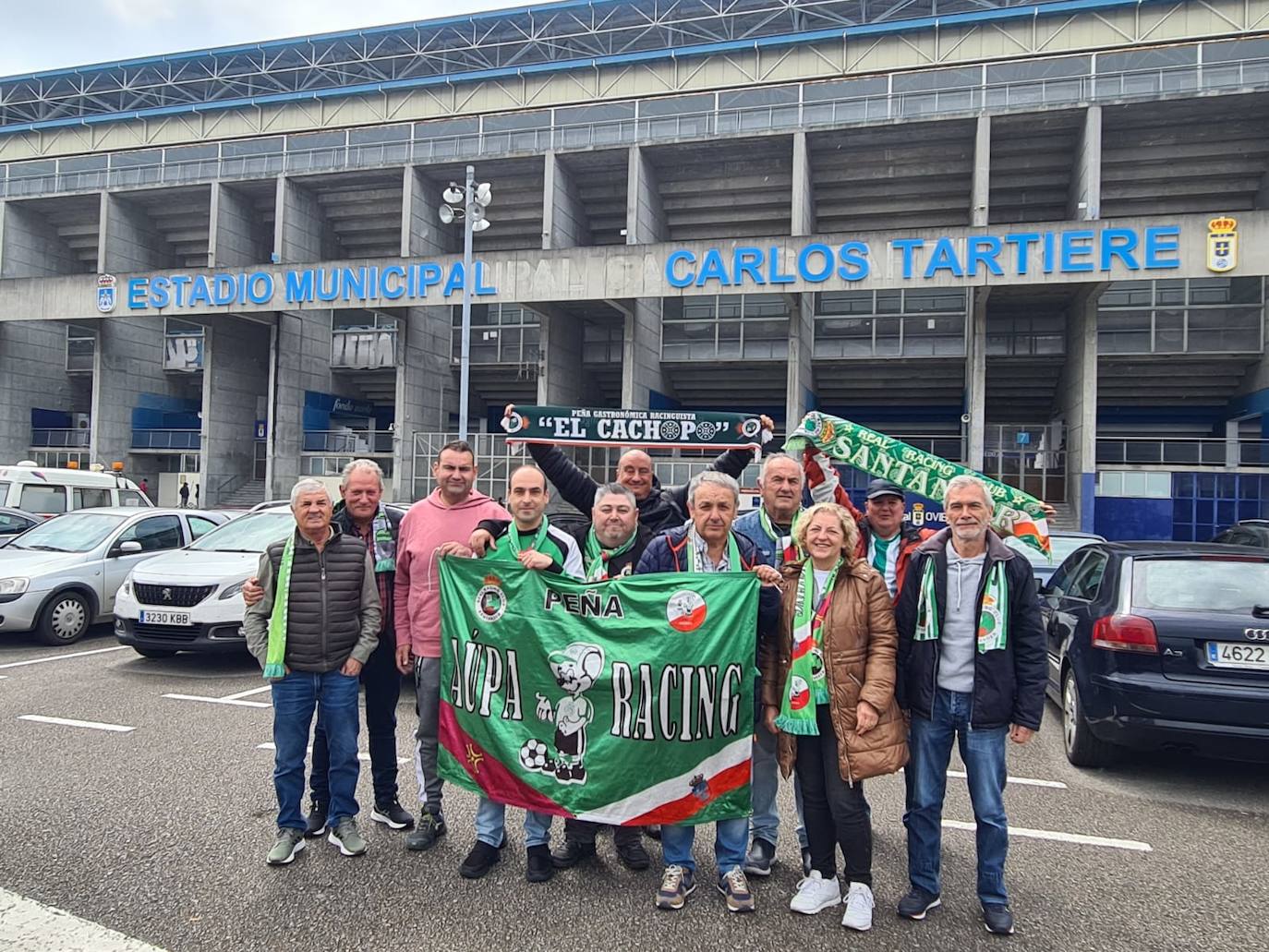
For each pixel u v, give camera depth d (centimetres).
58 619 931
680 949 313
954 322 2634
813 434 570
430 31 3516
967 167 2539
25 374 3519
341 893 353
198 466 3362
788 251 2266
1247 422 2550
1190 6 2536
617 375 3128
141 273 2898
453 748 387
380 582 432
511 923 330
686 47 2925
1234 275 1966
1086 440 2228
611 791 362
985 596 336
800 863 398
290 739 385
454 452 427
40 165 3284
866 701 332
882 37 2788
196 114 3516
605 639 372
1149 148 2391
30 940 308
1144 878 383
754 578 362
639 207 2645
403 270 2611
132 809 442
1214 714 480
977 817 338
